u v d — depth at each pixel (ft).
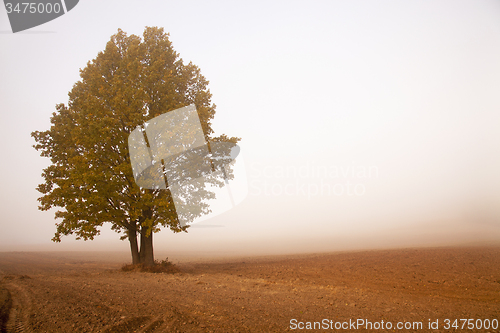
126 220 55.26
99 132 47.47
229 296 31.04
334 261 63.72
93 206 46.70
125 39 62.90
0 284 31.01
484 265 49.85
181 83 61.87
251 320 22.81
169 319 21.68
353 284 39.99
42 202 49.29
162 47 61.82
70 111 58.08
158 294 30.09
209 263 72.33
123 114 50.85
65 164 55.57
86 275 44.70
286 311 25.75
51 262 81.05
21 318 19.54
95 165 49.19
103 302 25.08
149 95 55.21
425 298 31.73
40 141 56.75
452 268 48.57
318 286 38.45
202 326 20.89
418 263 54.85
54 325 18.60
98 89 53.67
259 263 67.77
